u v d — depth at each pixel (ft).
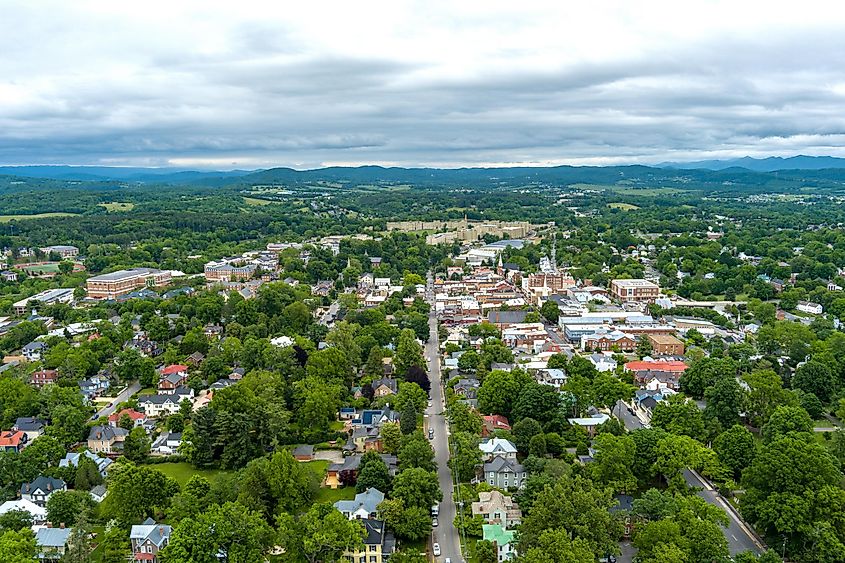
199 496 647.97
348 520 574.56
